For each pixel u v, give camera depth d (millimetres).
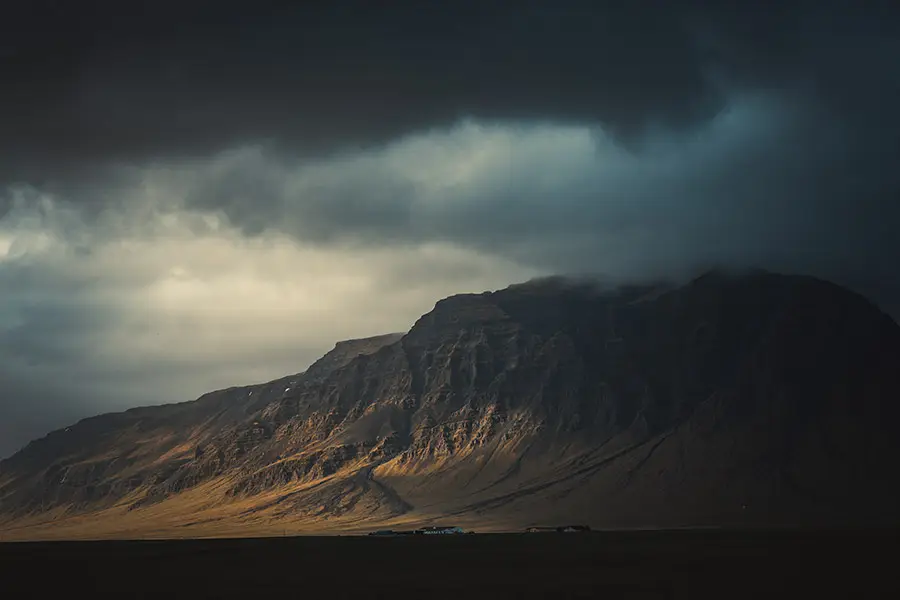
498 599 164875
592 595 167125
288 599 170375
